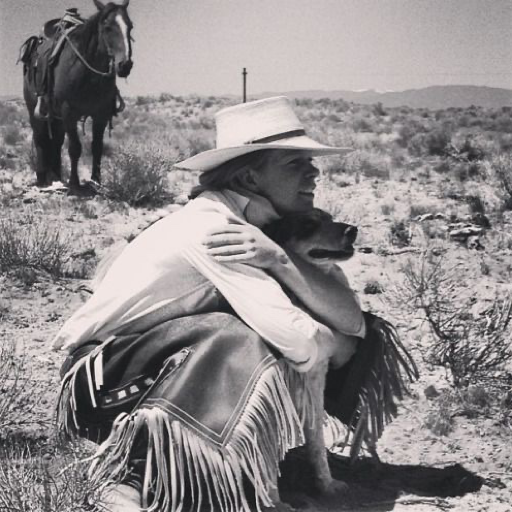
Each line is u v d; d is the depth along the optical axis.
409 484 4.71
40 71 14.06
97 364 4.21
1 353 6.22
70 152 14.06
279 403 4.03
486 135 33.56
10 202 12.90
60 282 8.66
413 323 7.44
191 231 4.27
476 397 5.91
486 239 10.98
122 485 4.12
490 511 4.37
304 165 4.42
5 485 4.04
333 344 4.31
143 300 4.27
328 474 4.51
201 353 4.07
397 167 19.80
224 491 4.04
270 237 4.41
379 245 10.63
